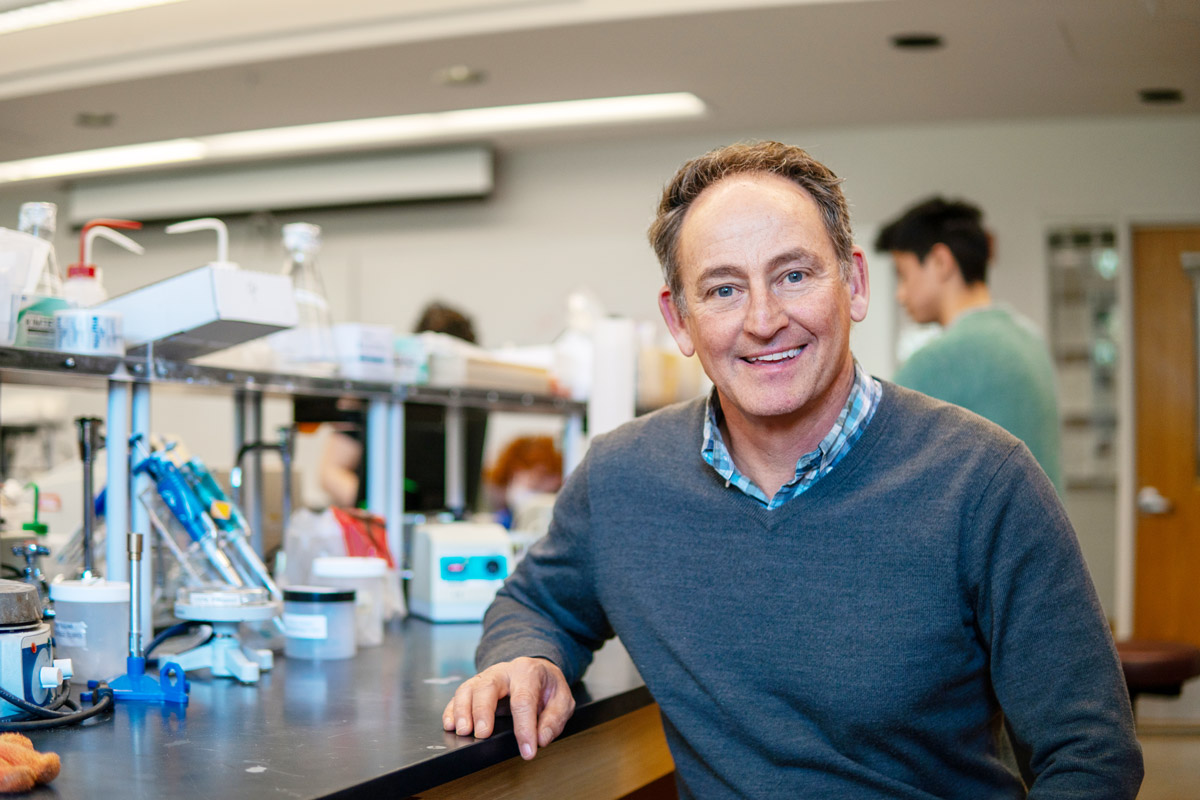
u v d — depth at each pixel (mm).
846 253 1192
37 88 4551
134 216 6160
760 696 1168
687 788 1271
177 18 4133
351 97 4742
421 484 2857
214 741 1082
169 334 1486
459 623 1910
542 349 2717
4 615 1124
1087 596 1078
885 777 1126
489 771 1197
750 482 1205
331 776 960
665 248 1256
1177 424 4934
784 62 4301
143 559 1488
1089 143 5031
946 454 1143
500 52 4188
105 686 1226
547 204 5797
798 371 1136
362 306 5898
